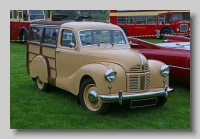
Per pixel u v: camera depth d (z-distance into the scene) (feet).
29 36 27.09
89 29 21.75
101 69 18.02
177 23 76.38
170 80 26.40
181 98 23.18
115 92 18.04
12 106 20.59
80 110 19.67
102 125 17.39
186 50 25.49
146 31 81.82
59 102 21.67
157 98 20.25
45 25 24.80
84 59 20.53
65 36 22.44
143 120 18.35
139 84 18.71
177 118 18.88
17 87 26.08
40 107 20.44
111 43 22.33
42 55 24.85
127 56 18.81
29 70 27.20
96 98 18.65
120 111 19.88
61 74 22.68
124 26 86.02
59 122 17.76
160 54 26.27
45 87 24.52
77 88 20.13
